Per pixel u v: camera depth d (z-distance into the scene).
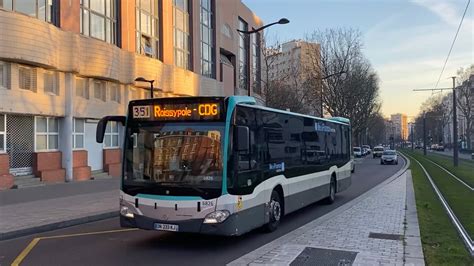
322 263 7.27
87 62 23.72
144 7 30.42
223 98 8.70
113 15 27.05
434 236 9.62
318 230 10.00
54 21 22.03
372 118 80.06
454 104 42.84
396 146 187.50
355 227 10.37
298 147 12.64
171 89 32.06
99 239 9.88
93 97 25.25
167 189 8.54
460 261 7.40
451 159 62.06
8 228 10.66
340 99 59.22
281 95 43.75
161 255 8.33
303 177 12.98
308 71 59.19
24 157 20.94
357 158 72.81
